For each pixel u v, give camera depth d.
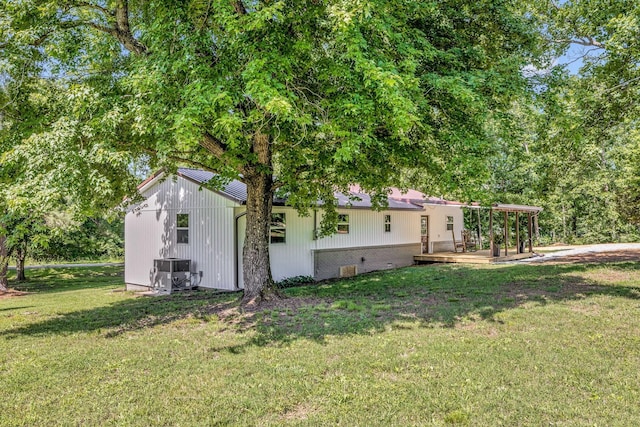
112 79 8.00
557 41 11.93
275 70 5.68
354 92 6.22
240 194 12.61
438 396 4.07
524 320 6.75
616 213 24.28
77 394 4.35
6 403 4.16
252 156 7.69
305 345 5.82
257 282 9.01
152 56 6.54
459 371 4.67
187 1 6.42
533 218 28.48
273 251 13.20
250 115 5.91
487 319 6.91
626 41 9.01
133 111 6.21
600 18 10.39
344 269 15.89
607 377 4.44
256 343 6.02
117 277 20.78
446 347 5.49
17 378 4.84
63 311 9.81
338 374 4.70
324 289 11.19
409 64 6.14
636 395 4.01
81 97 6.57
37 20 7.27
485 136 8.55
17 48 7.35
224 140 7.89
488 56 8.72
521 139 9.48
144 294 12.94
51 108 7.94
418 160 8.66
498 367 4.76
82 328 7.57
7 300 12.84
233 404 4.03
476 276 12.42
